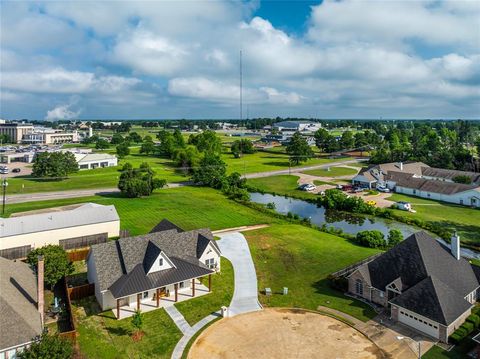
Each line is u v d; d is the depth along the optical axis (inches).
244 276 2177.7
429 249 1868.8
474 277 1895.9
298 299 1913.1
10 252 2415.1
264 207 3909.9
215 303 1863.9
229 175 5305.1
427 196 4335.6
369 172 4931.1
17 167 6540.4
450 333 1540.4
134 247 1932.8
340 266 2320.4
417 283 1708.9
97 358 1424.7
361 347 1508.4
